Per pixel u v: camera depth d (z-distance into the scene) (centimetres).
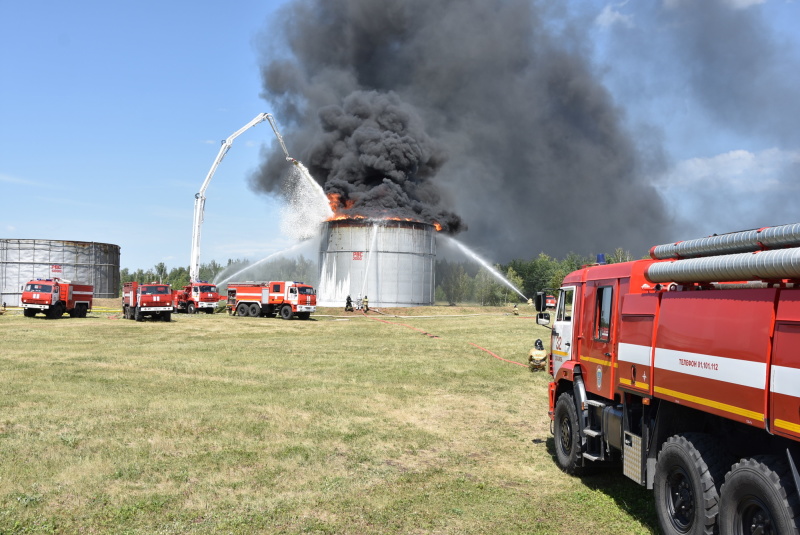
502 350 2481
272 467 841
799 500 452
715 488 543
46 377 1553
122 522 637
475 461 895
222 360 2009
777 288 477
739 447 565
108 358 1989
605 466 836
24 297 3953
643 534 627
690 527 567
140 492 729
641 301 674
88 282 6278
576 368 835
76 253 6194
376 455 915
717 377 534
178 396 1341
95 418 1102
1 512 652
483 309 5916
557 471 851
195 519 651
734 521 512
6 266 5922
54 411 1150
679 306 600
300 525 639
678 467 589
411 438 1020
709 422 606
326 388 1495
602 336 772
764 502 477
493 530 636
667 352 614
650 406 662
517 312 5459
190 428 1047
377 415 1197
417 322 4228
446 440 1015
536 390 1516
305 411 1216
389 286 6138
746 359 500
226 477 795
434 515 675
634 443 679
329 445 962
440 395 1431
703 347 556
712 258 564
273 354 2214
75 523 630
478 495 744
